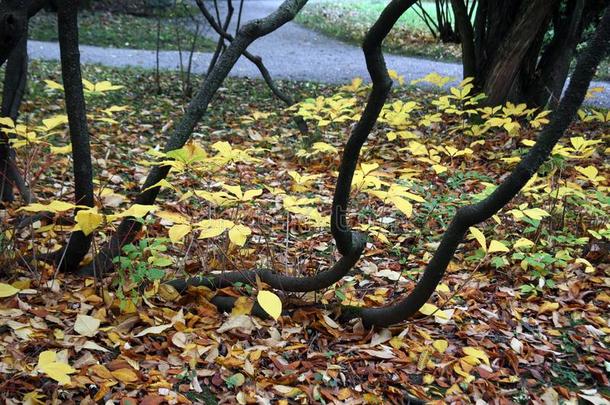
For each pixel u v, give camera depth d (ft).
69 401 7.55
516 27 21.21
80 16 56.13
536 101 23.34
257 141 20.83
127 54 43.55
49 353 7.07
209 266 11.06
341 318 9.89
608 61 41.63
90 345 8.42
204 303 9.96
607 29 7.22
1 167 12.57
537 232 12.94
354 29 61.21
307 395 8.12
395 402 8.19
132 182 16.26
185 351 8.70
